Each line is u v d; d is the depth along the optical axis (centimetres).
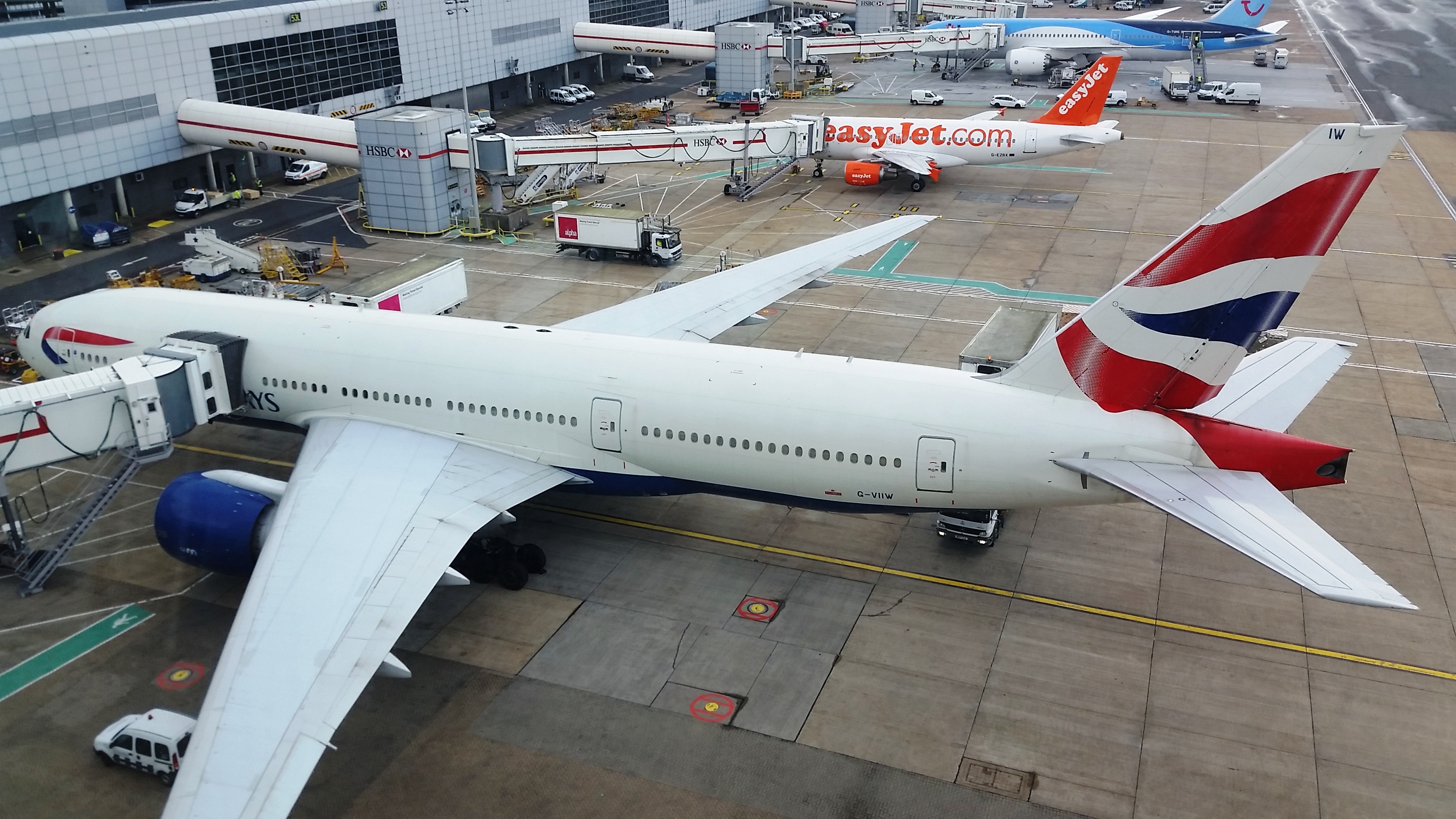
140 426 3002
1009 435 2644
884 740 2319
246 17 7250
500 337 3159
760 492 2936
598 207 6000
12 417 2788
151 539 3150
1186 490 2375
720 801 2150
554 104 10488
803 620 2762
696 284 4044
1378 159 2091
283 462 3625
